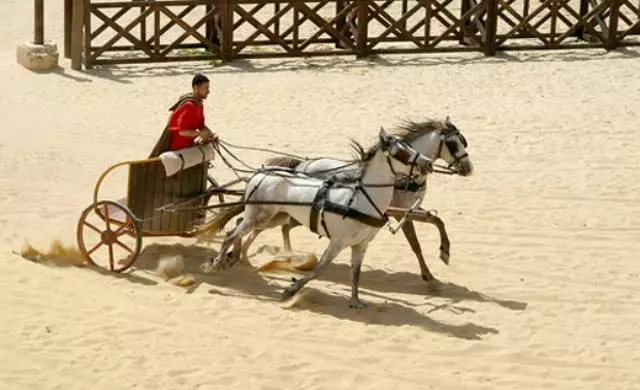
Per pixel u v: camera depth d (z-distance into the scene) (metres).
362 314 14.26
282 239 17.16
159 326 13.68
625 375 12.76
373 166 13.97
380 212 13.98
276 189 14.61
